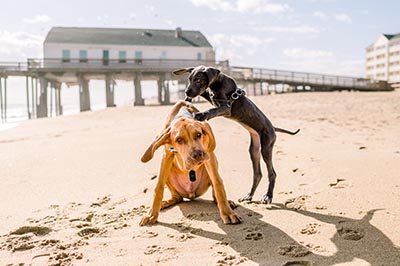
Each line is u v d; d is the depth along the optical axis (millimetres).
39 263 3748
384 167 6574
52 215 5164
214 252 3834
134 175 7012
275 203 5262
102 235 4387
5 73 38438
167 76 39844
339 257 3604
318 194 5453
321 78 43281
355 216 4566
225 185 6234
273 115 18469
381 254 3625
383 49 75750
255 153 5367
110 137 11781
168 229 4500
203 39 47312
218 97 4965
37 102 41719
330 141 10219
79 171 7523
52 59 39656
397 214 4531
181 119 4383
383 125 14258
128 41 44594
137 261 3707
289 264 3525
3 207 5625
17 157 9156
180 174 5168
